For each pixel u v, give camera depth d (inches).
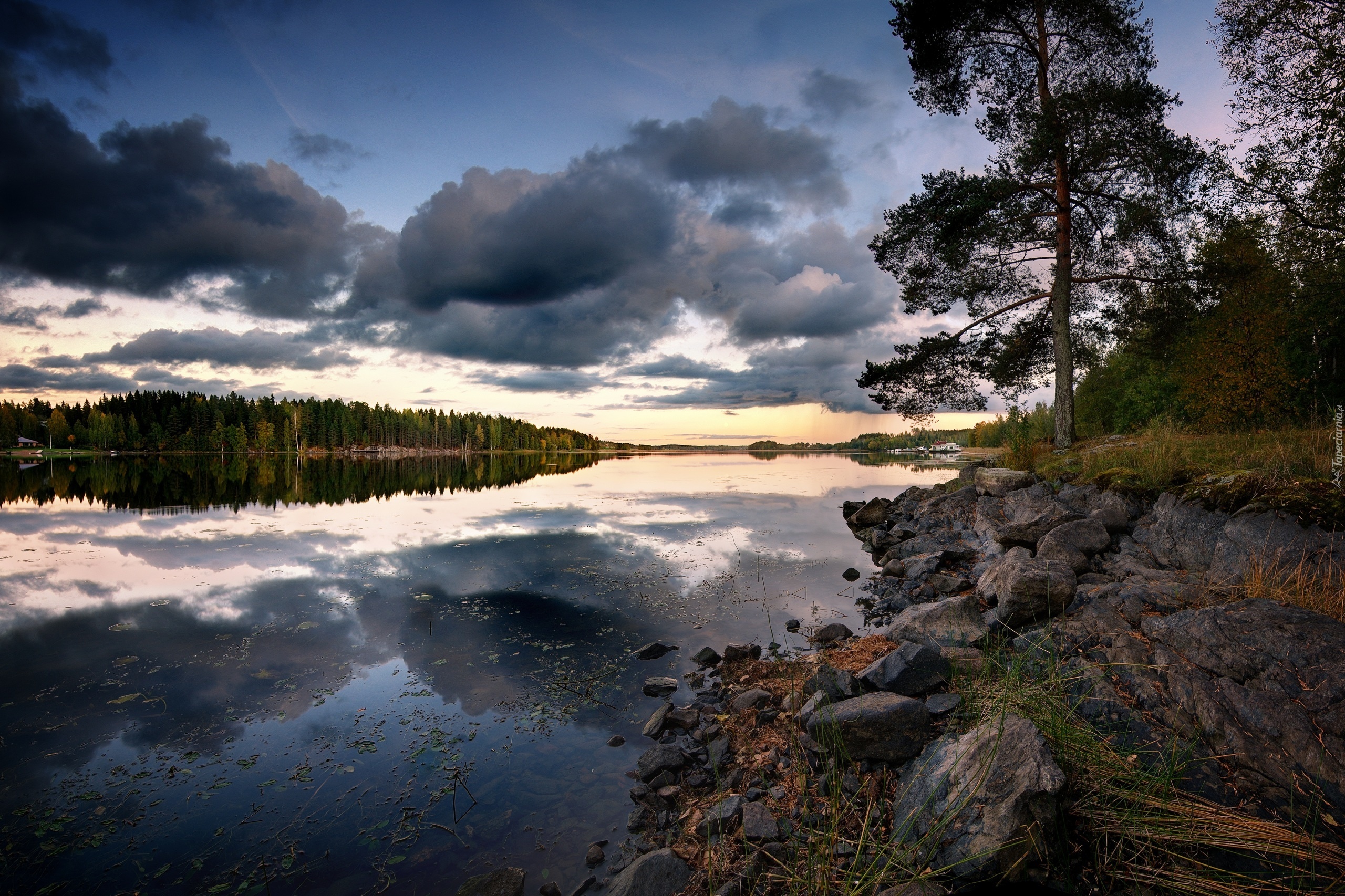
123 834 144.6
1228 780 129.0
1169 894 107.4
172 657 258.1
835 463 2246.6
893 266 659.4
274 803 156.8
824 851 124.0
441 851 139.0
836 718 157.8
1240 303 510.9
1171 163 494.3
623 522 647.8
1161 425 536.1
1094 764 129.2
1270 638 149.9
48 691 224.5
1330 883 103.6
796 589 370.6
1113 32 553.3
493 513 721.6
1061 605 214.7
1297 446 311.1
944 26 585.0
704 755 176.9
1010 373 684.1
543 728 197.2
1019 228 578.9
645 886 120.6
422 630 293.4
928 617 230.1
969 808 121.0
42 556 451.8
